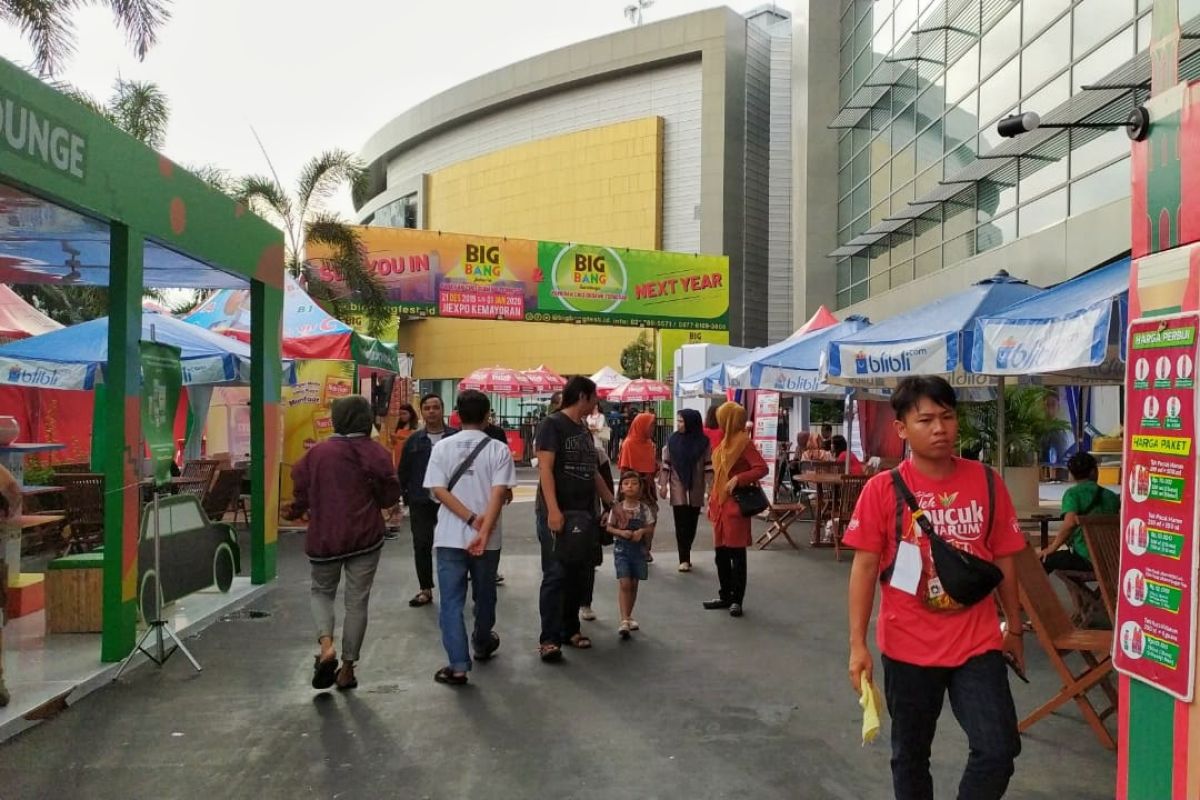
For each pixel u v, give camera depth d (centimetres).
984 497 329
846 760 459
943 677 325
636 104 6041
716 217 5469
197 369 1161
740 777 437
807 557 1144
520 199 6381
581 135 6122
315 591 576
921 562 325
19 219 643
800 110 3008
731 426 801
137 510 643
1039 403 1077
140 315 655
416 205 7206
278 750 473
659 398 3173
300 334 1376
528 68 6397
